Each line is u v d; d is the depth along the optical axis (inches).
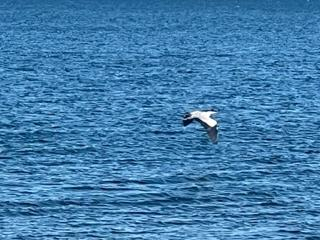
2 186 2269.9
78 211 2092.8
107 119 3201.3
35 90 3887.8
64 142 2790.4
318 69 4990.2
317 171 2508.6
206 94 3892.7
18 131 2935.5
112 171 2442.2
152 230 1979.6
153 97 3772.1
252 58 5556.1
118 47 6254.9
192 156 2640.3
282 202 2196.1
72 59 5334.6
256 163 2576.3
